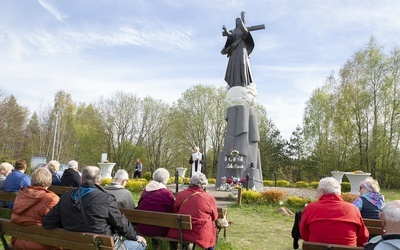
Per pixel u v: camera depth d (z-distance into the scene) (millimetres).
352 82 29469
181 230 4684
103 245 3240
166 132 43062
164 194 5316
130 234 3893
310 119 36781
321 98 36062
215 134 42219
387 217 2680
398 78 27938
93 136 41938
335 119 30500
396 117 28250
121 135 41906
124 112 41906
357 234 3791
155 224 4863
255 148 16938
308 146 37156
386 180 29172
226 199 13086
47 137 44781
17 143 42719
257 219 10039
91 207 3582
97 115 42031
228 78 18234
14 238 4043
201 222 4836
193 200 4918
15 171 6602
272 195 12195
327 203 3811
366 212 5176
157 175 5523
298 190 19219
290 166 42250
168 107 43875
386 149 28531
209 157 44688
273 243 7227
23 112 43625
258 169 16875
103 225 3623
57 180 8188
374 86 28656
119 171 5480
